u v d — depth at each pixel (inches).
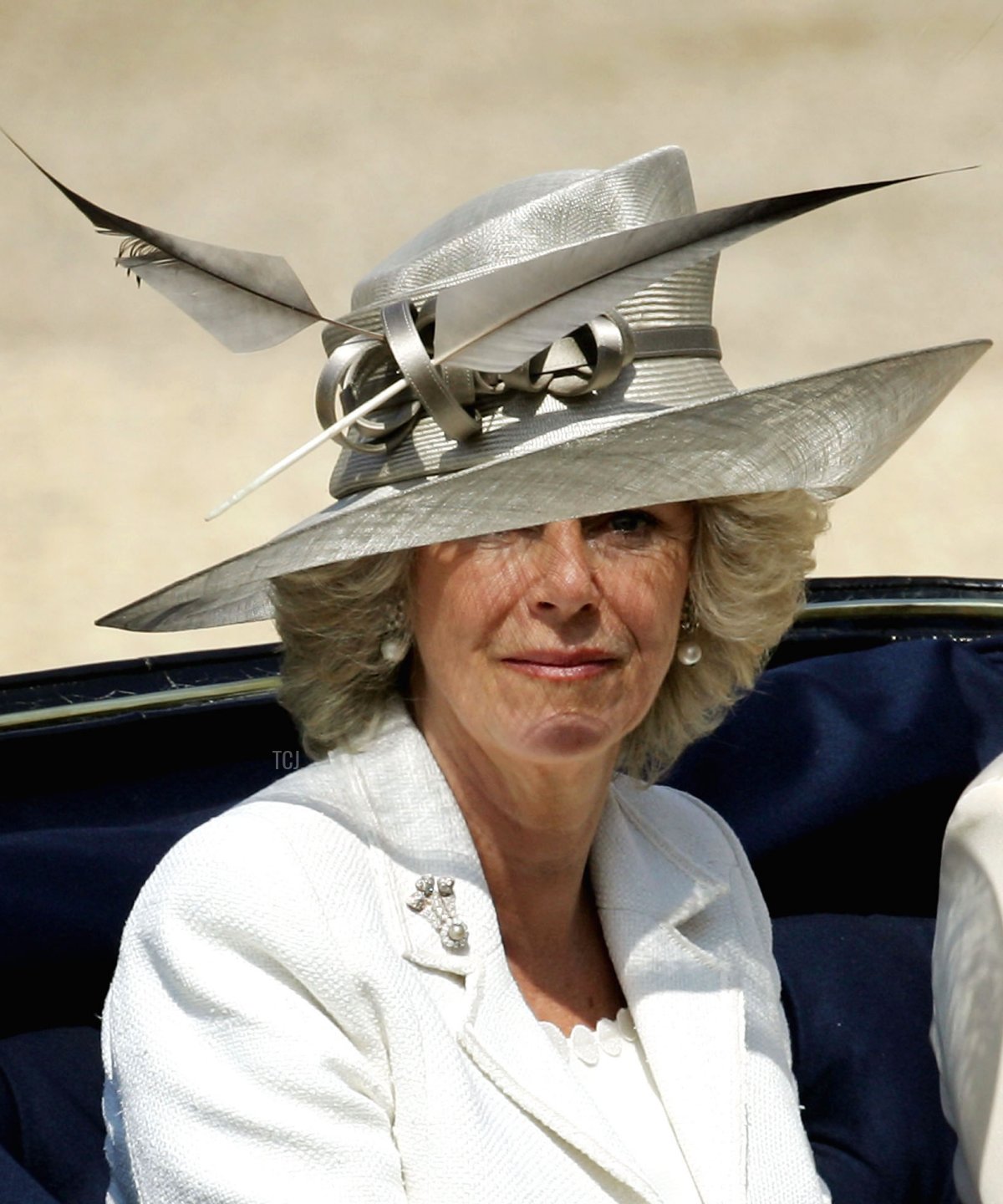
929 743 372.8
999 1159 269.7
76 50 1627.7
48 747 345.7
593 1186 243.4
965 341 241.6
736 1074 269.7
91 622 898.1
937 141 1407.5
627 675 254.5
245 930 239.9
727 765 372.5
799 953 366.6
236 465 1053.8
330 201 1376.7
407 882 255.9
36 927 311.7
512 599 249.1
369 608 261.7
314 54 1620.3
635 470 233.9
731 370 1113.4
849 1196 327.0
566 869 273.6
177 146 1465.3
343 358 251.3
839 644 400.2
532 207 253.9
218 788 358.0
